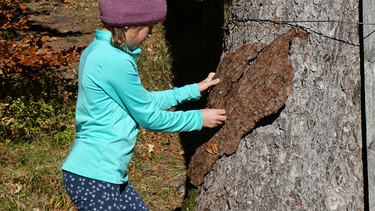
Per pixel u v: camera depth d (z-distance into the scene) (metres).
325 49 3.67
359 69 3.66
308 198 3.71
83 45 9.02
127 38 3.33
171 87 7.55
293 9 3.71
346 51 3.66
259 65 3.72
